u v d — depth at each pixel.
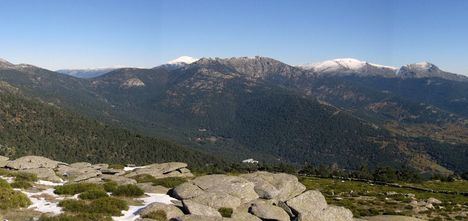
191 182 41.03
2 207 28.98
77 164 68.88
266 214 34.97
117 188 38.03
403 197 78.75
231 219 29.48
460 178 175.75
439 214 61.97
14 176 43.59
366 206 66.06
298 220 34.41
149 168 64.75
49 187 39.84
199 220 28.73
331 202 66.31
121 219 29.58
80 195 34.88
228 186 39.62
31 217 27.81
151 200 36.50
